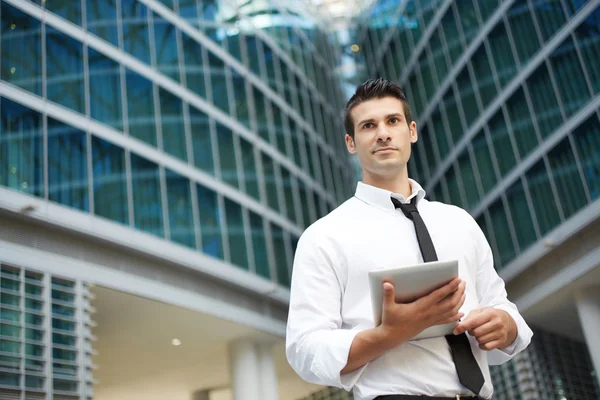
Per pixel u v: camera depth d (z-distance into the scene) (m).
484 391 2.37
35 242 13.24
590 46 16.80
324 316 2.52
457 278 2.21
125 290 14.58
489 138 20.23
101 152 15.27
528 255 18.19
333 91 27.62
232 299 17.44
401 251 2.59
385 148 2.74
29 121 13.99
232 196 18.50
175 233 16.22
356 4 29.75
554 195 17.58
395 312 2.21
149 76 17.50
